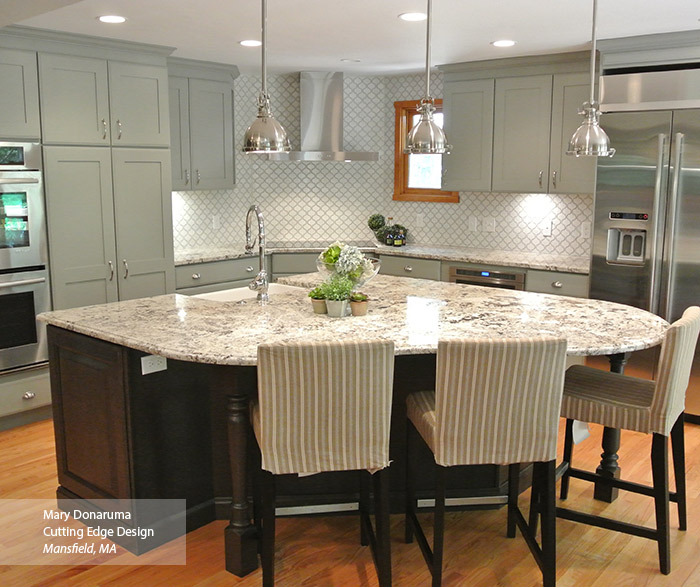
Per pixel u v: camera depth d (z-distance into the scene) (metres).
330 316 3.25
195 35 4.52
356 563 2.97
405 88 6.42
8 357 4.39
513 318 3.23
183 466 3.19
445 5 3.69
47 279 4.55
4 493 3.62
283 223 6.70
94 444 3.18
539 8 3.75
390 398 2.50
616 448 3.45
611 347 2.72
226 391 3.21
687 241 4.49
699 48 4.38
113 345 2.95
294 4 3.67
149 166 5.08
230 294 4.23
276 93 6.38
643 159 4.57
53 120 4.47
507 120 5.56
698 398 4.57
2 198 4.25
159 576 2.88
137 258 5.07
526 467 3.60
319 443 2.49
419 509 3.19
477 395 2.48
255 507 2.98
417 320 3.18
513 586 2.80
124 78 4.85
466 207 6.28
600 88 4.68
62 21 4.10
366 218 6.80
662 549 2.87
